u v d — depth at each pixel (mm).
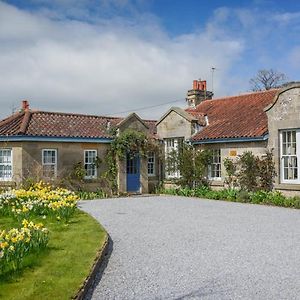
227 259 8984
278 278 7641
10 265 7410
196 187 23859
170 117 26203
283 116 19656
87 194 23109
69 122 25578
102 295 6777
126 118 25906
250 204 18969
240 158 21391
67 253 8688
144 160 26141
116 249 9977
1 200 14586
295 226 12859
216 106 27859
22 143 22500
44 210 13688
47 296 6113
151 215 15453
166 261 8867
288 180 19781
